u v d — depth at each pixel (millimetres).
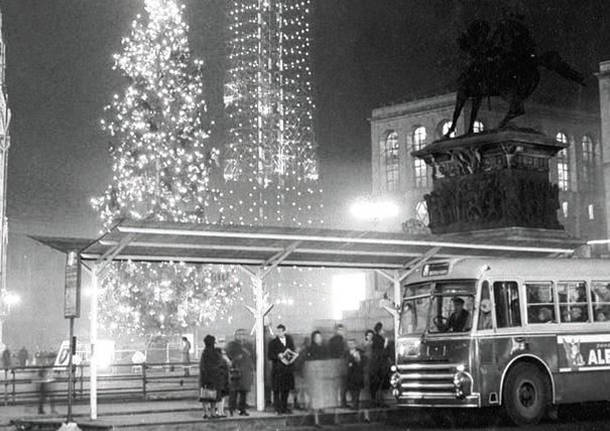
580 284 25609
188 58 56938
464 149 41875
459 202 41938
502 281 24531
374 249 28469
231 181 118438
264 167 120812
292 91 125250
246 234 24969
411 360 24719
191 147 56188
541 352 24594
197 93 56875
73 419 25781
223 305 60094
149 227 23500
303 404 28906
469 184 41688
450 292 24562
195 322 57531
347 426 26000
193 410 28406
